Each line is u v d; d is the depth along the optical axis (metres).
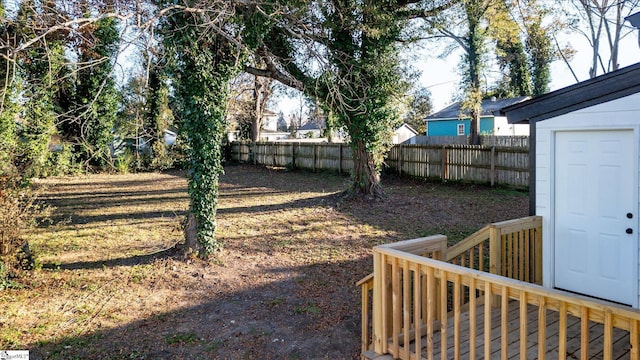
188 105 7.22
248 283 6.41
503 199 12.86
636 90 4.66
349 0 9.91
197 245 7.50
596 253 5.14
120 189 16.95
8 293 5.93
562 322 2.70
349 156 19.91
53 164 20.23
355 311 5.39
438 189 15.23
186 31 6.75
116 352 4.41
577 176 5.29
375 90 11.52
